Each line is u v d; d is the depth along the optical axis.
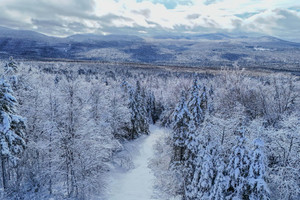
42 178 20.50
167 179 24.27
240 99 27.45
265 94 26.27
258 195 12.98
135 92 43.97
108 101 34.38
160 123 58.84
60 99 20.78
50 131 19.06
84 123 20.88
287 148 17.00
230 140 17.12
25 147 18.14
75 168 19.55
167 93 63.53
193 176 17.66
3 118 16.14
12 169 21.30
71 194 20.30
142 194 22.91
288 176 16.09
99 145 21.78
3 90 16.34
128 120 37.44
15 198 18.81
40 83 32.03
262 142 13.08
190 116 22.56
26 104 21.81
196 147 19.97
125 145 36.91
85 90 25.67
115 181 25.34
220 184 14.19
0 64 27.42
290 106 26.14
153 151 36.72
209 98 33.66
